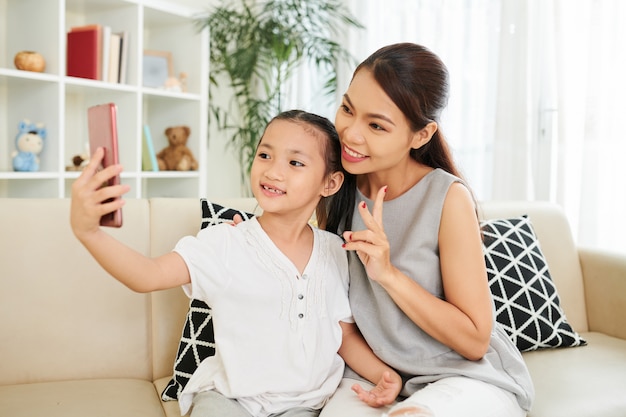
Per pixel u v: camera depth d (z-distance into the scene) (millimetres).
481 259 1149
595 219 2379
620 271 1766
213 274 1061
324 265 1192
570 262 1868
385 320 1167
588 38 2377
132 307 1402
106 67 2775
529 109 2562
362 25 3184
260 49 3473
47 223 1337
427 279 1164
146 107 3373
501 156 2637
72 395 1236
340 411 1070
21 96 2693
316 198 1191
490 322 1131
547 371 1425
